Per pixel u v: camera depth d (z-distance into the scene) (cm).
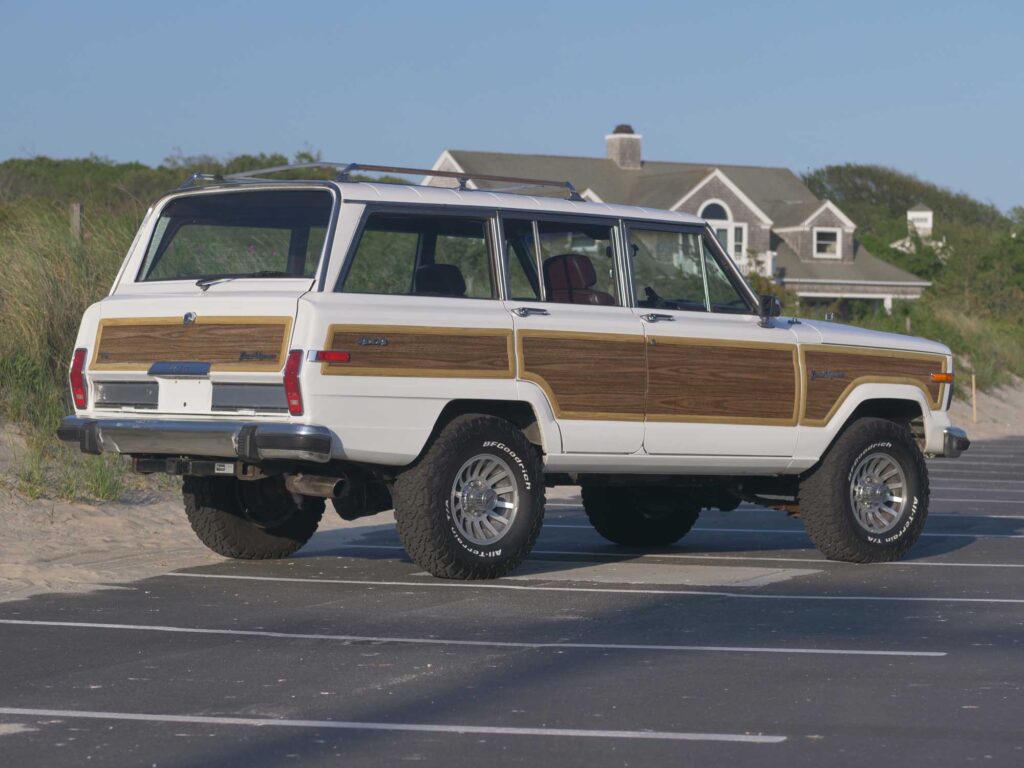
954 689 762
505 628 930
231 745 648
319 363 1007
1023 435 3659
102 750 639
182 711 708
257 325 1026
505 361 1091
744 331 1206
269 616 968
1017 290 6625
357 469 1102
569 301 1141
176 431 1044
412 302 1061
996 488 2155
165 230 1143
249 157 3588
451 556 1090
